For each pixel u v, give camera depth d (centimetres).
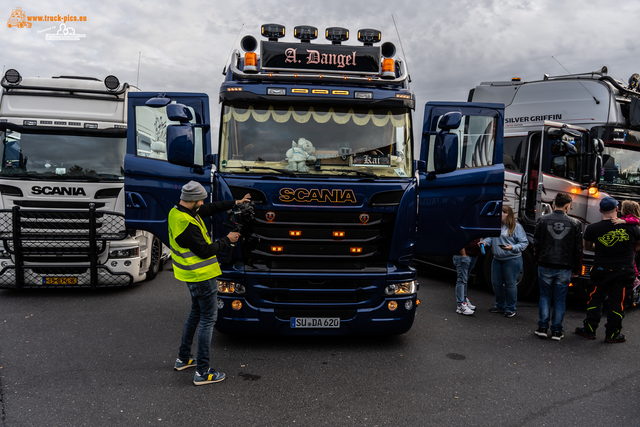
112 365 441
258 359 468
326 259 480
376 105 509
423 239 502
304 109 505
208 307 407
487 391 404
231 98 496
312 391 396
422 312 661
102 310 636
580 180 690
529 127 796
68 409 352
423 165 504
